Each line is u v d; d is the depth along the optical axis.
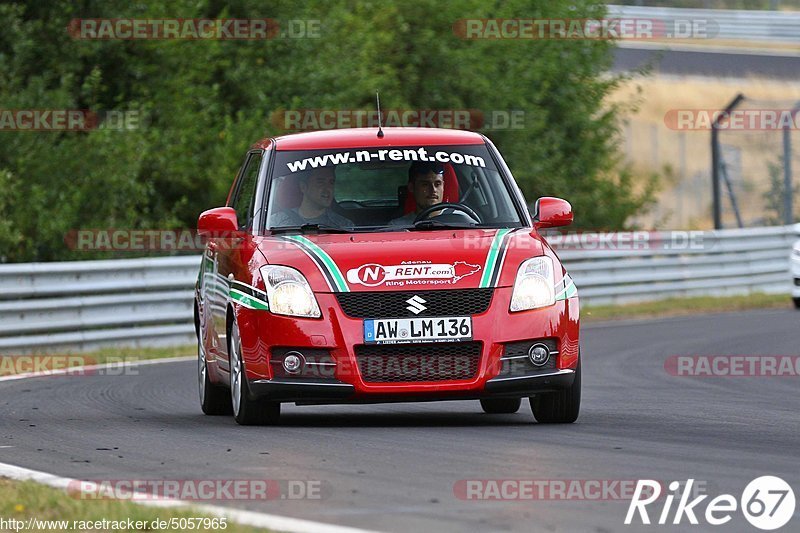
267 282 28.47
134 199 72.38
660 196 123.81
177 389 39.91
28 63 75.31
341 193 30.94
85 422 31.17
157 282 58.50
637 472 21.81
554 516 18.16
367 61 87.19
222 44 82.69
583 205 99.38
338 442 25.88
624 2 143.00
